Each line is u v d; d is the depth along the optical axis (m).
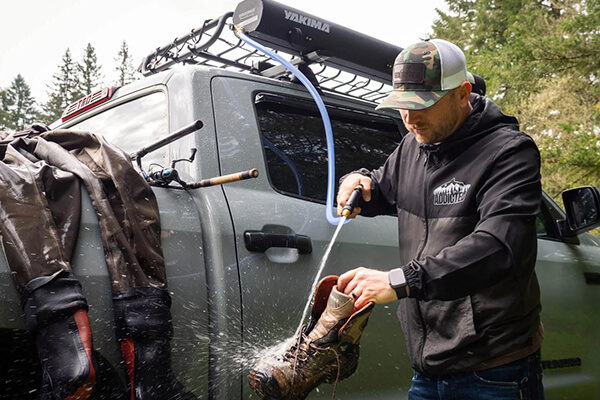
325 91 3.17
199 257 2.07
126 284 1.78
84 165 1.93
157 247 1.93
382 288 1.67
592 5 10.01
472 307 1.84
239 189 2.33
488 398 1.86
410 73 1.82
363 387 2.48
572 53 9.93
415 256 2.02
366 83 3.23
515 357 1.86
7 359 1.72
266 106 2.66
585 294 3.38
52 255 1.66
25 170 1.77
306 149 2.71
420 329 2.01
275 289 2.23
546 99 11.10
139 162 2.19
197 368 1.98
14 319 1.62
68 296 1.62
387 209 2.24
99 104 3.00
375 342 2.54
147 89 2.66
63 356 1.55
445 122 1.87
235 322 2.09
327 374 1.84
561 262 3.31
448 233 1.91
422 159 2.06
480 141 1.88
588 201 2.93
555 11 16.19
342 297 1.76
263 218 2.29
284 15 2.63
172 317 1.94
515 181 1.77
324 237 2.48
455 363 1.88
